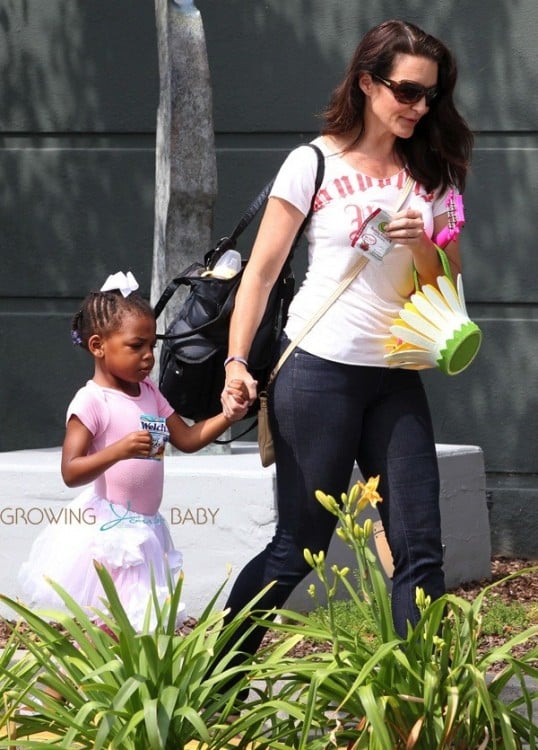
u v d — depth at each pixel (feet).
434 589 30.04
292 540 30.71
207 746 26.53
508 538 60.13
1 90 63.00
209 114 50.78
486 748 25.12
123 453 31.30
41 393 63.31
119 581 32.30
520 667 24.88
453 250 31.19
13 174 63.26
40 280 63.21
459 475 52.03
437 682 24.00
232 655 26.40
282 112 60.80
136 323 32.65
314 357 30.12
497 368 60.13
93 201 62.69
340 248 30.01
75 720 24.32
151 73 61.72
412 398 30.76
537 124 59.11
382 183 30.22
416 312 29.53
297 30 60.54
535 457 59.82
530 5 59.06
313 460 30.27
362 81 29.94
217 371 34.83
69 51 62.34
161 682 24.86
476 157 59.82
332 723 25.75
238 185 61.26
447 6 59.57
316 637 25.50
